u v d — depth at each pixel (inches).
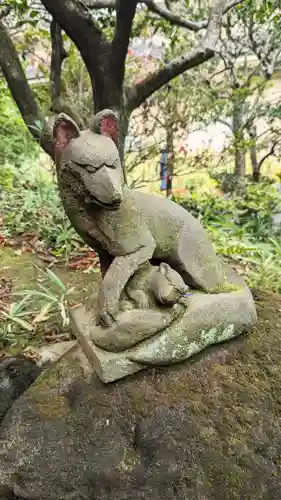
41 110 132.8
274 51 177.2
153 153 171.2
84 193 53.1
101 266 64.6
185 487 49.6
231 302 60.2
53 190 158.9
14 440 54.2
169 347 56.9
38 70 181.3
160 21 148.2
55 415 55.8
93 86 121.8
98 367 56.4
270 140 185.9
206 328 58.8
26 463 52.4
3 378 73.5
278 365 60.1
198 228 61.6
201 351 60.5
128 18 102.4
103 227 55.6
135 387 56.4
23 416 56.2
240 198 162.1
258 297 77.8
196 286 61.6
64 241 134.1
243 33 182.7
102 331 56.8
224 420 53.8
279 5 138.3
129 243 56.3
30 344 88.1
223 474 50.3
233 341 62.7
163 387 56.6
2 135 183.3
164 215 59.6
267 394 56.5
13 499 51.8
